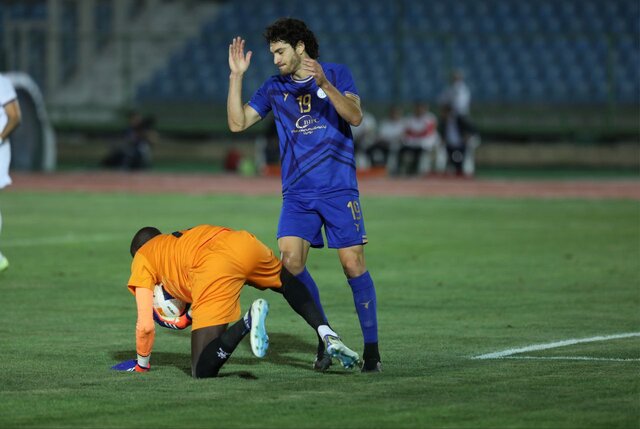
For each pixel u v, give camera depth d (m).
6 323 33.12
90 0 127.69
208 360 24.44
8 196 83.31
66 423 20.64
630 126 119.38
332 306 36.44
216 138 122.50
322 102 25.67
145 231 25.88
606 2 128.50
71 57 127.12
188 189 90.94
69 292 39.28
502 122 120.25
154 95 126.44
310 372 25.73
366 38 118.81
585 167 117.94
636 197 83.12
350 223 25.77
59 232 59.22
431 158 108.31
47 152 104.69
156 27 129.88
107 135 122.94
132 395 23.00
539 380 24.47
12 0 130.12
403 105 120.25
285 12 129.50
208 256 24.30
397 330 31.83
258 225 62.78
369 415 21.16
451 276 43.28
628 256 49.41
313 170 25.67
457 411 21.47
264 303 23.12
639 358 27.28
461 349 28.78
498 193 87.44
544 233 59.03
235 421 20.75
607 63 122.94
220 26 129.50
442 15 127.75
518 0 128.62
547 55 124.38
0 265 42.22
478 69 124.19
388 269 45.31
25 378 24.94
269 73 126.19
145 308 24.84
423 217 68.38
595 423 20.50
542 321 33.34
